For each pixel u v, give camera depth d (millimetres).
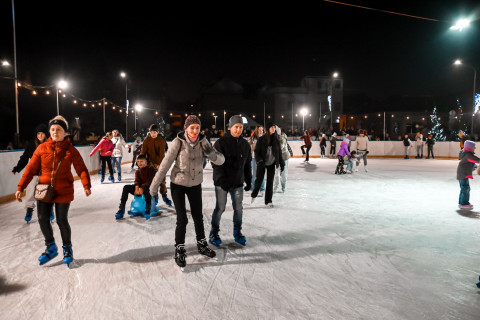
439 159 18156
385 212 5633
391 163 15609
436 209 5879
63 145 3240
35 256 3570
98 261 3406
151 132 5645
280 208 5910
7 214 5551
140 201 5277
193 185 3363
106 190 7926
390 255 3582
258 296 2666
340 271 3156
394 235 4309
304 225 4777
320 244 3936
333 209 5848
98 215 5398
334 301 2586
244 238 3898
